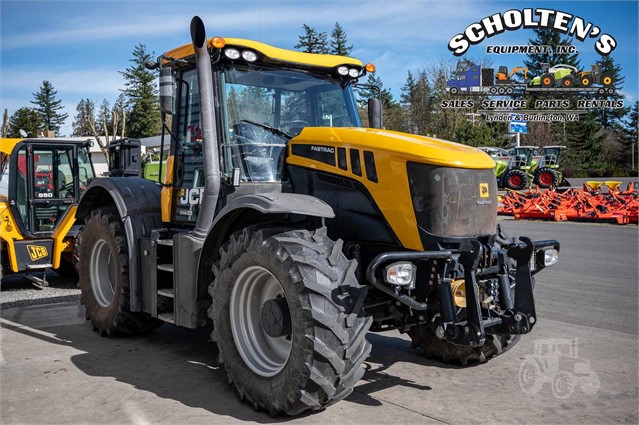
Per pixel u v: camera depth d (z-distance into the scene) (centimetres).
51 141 889
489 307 403
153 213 545
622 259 1037
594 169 5109
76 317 662
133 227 524
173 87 469
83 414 380
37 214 871
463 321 388
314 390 354
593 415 378
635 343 539
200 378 449
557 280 849
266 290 411
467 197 396
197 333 587
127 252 544
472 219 399
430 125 4156
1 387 429
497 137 4275
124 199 542
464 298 390
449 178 389
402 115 4297
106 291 591
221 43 444
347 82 529
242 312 409
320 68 504
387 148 404
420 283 389
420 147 397
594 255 1080
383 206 404
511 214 1941
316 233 382
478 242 380
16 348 530
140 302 518
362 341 362
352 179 420
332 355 346
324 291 352
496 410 386
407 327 424
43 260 864
